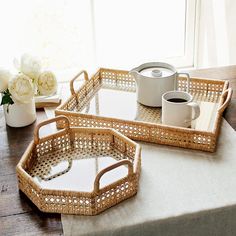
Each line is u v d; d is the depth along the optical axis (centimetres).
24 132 127
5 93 124
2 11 203
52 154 112
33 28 210
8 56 212
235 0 188
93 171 104
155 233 91
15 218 92
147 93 130
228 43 200
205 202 94
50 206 92
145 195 97
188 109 117
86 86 142
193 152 113
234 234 96
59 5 209
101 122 121
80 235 86
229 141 117
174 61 234
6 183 104
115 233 88
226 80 147
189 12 223
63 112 124
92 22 216
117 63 230
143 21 223
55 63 221
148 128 116
